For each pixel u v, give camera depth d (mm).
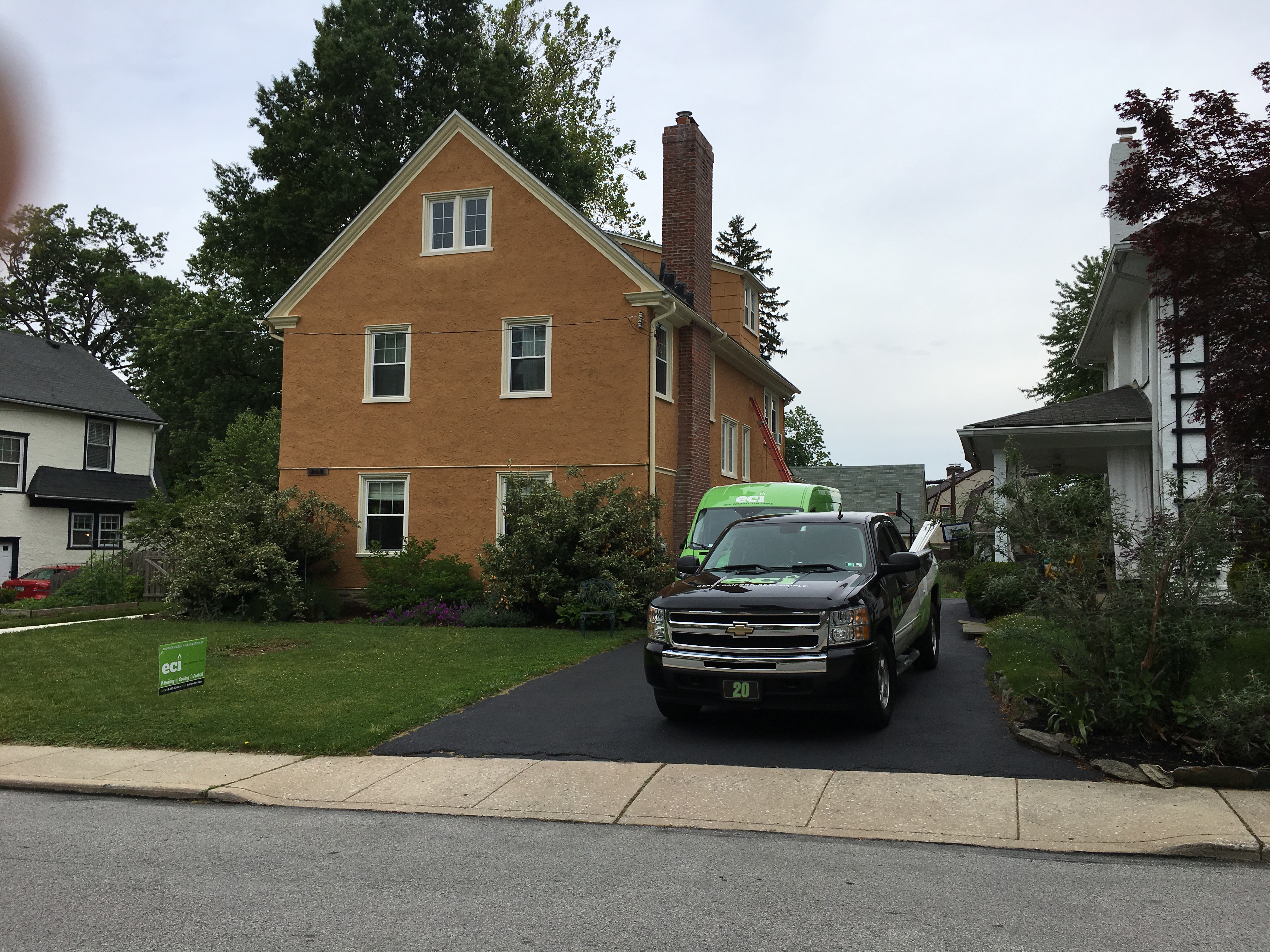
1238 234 8867
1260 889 4988
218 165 33188
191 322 35375
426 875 5410
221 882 5336
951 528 27562
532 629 16609
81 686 11617
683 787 7191
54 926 4668
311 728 9234
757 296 27766
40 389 33094
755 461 27766
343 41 30891
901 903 4844
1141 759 7262
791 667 8109
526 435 19875
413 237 20969
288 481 21328
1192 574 7543
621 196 38906
